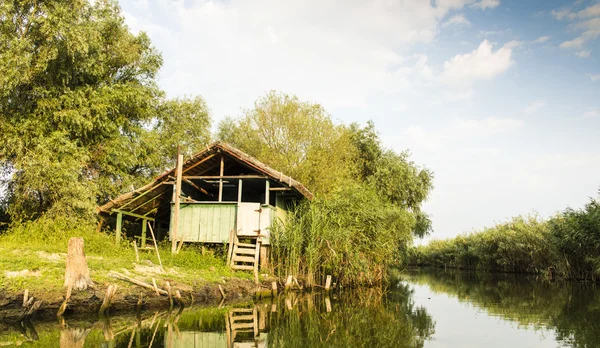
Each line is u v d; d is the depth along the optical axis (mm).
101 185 23594
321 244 19969
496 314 14281
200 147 31750
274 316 13180
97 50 22062
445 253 47812
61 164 19047
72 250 12047
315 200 22125
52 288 11742
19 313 11039
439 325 12266
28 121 19156
